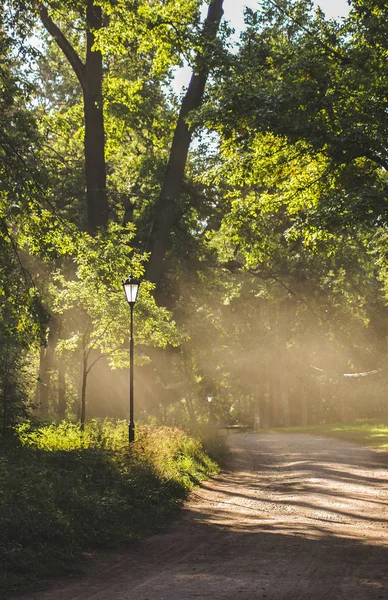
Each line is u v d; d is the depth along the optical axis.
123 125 35.06
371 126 17.73
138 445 17.42
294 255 42.06
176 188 33.25
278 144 20.19
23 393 23.52
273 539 10.48
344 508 13.75
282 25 21.44
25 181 19.20
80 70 32.91
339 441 35.06
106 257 22.31
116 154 38.88
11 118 19.25
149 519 11.95
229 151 20.97
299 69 18.27
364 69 18.38
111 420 28.94
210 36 24.64
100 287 24.45
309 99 17.50
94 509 10.98
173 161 33.00
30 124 19.55
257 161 20.95
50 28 32.16
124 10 26.88
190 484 16.61
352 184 20.27
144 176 37.41
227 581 7.80
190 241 37.91
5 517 9.34
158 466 15.42
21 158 19.06
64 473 13.57
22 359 24.67
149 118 34.84
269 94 17.91
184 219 38.16
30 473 12.66
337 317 48.91
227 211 37.62
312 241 21.23
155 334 25.48
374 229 24.62
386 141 17.59
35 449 17.64
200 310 44.97
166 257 37.91
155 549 10.01
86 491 12.16
